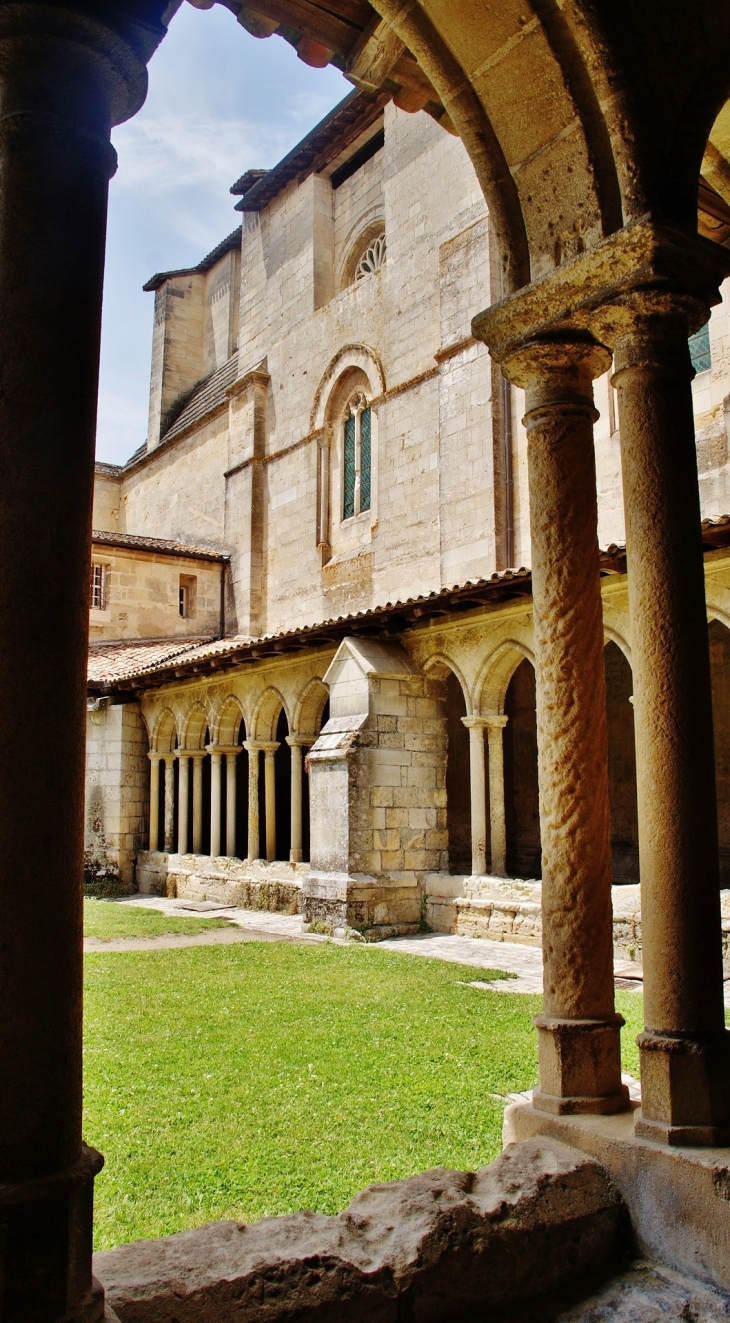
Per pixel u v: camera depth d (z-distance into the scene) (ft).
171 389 100.63
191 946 37.58
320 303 74.28
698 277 12.10
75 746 8.00
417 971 31.04
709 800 11.27
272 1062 19.63
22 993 7.44
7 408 8.07
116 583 77.77
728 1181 9.74
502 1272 9.59
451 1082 18.08
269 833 54.34
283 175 78.23
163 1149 14.75
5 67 8.67
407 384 61.52
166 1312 7.86
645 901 11.26
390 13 13.05
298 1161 14.16
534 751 55.98
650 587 11.56
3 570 7.86
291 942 38.83
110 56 8.86
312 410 73.05
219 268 99.60
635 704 11.66
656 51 12.06
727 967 29.25
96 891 64.08
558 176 13.02
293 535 74.54
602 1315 9.35
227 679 57.62
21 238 8.31
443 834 44.14
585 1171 10.77
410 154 63.41
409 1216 9.64
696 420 42.83
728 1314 9.17
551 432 13.39
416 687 44.19
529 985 28.71
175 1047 20.97
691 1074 10.59
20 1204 7.06
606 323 12.35
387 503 62.44
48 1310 7.08
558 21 12.01
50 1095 7.42
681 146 12.25
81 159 8.64
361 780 41.63
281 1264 8.61
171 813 63.72
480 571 52.95
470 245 56.13
